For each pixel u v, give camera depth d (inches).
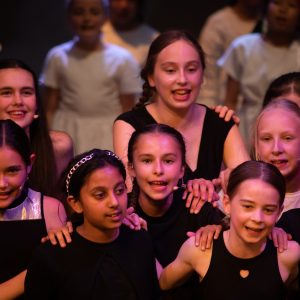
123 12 571.2
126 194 300.5
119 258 300.2
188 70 354.9
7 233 313.7
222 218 326.6
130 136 354.3
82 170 295.4
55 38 837.8
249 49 527.8
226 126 360.5
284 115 343.9
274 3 516.1
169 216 327.3
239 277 301.4
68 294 294.4
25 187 323.3
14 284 305.9
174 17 847.7
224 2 844.6
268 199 292.4
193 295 319.6
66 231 301.4
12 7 833.5
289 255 304.2
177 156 320.8
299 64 522.9
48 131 373.4
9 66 366.9
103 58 533.0
